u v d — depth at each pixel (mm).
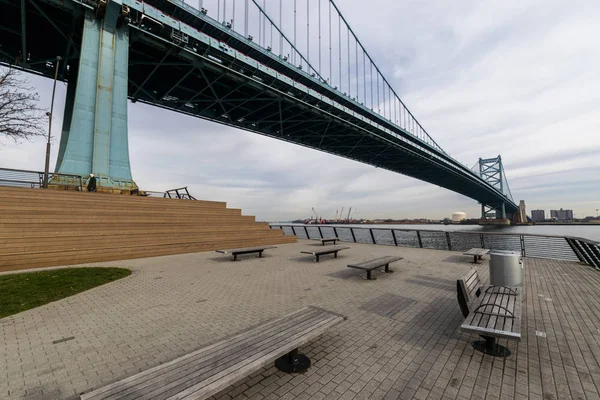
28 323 3828
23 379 2516
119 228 9969
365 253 10711
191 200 13570
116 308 4453
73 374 2600
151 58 25188
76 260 8180
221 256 10023
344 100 40469
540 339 3252
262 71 27938
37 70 25312
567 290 5289
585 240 7602
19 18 19688
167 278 6539
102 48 16641
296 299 4910
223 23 26984
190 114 38438
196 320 3934
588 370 2604
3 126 13195
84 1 16453
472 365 2711
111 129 16391
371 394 2277
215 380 1891
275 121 41812
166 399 1685
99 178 14961
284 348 2346
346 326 3691
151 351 3037
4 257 6965
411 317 4012
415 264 8219
